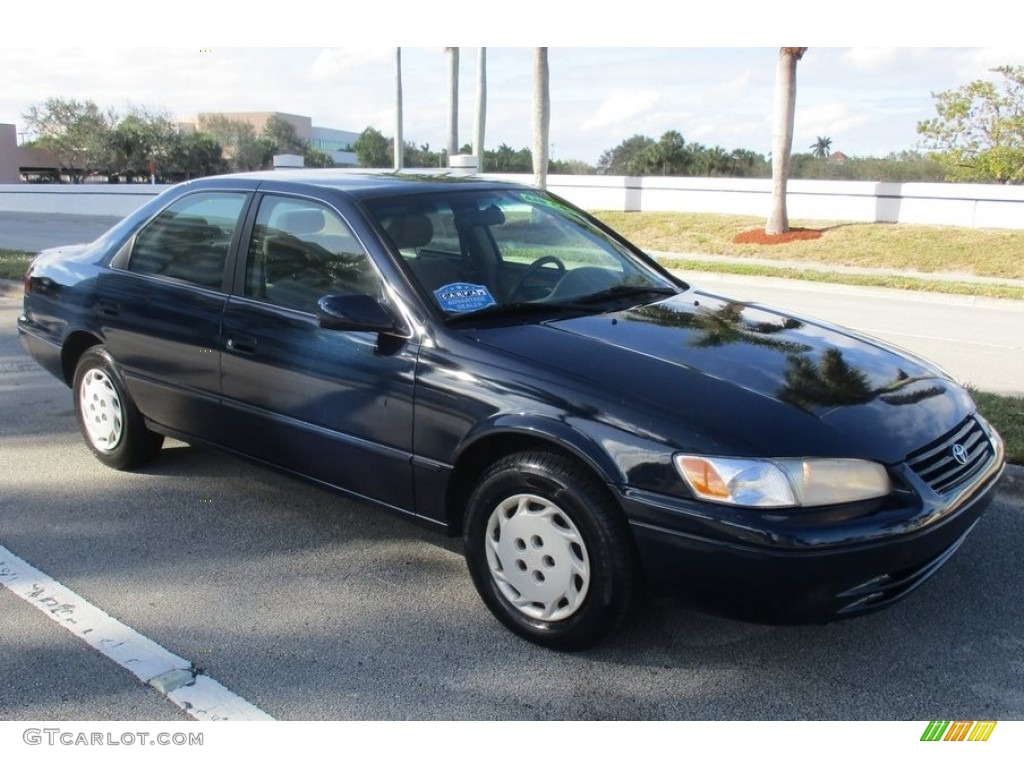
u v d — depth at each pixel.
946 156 23.88
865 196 20.62
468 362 3.40
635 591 3.12
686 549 2.91
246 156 65.06
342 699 3.04
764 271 16.20
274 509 4.64
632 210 24.97
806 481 2.84
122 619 3.54
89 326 4.98
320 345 3.83
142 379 4.75
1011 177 23.08
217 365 4.29
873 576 2.89
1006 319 11.65
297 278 4.04
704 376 3.22
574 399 3.14
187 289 4.47
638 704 3.01
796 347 3.62
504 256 4.10
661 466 2.94
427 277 3.72
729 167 38.84
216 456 5.41
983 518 4.45
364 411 3.70
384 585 3.84
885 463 2.96
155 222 4.82
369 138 58.88
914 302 13.42
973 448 3.39
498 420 3.25
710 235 20.84
